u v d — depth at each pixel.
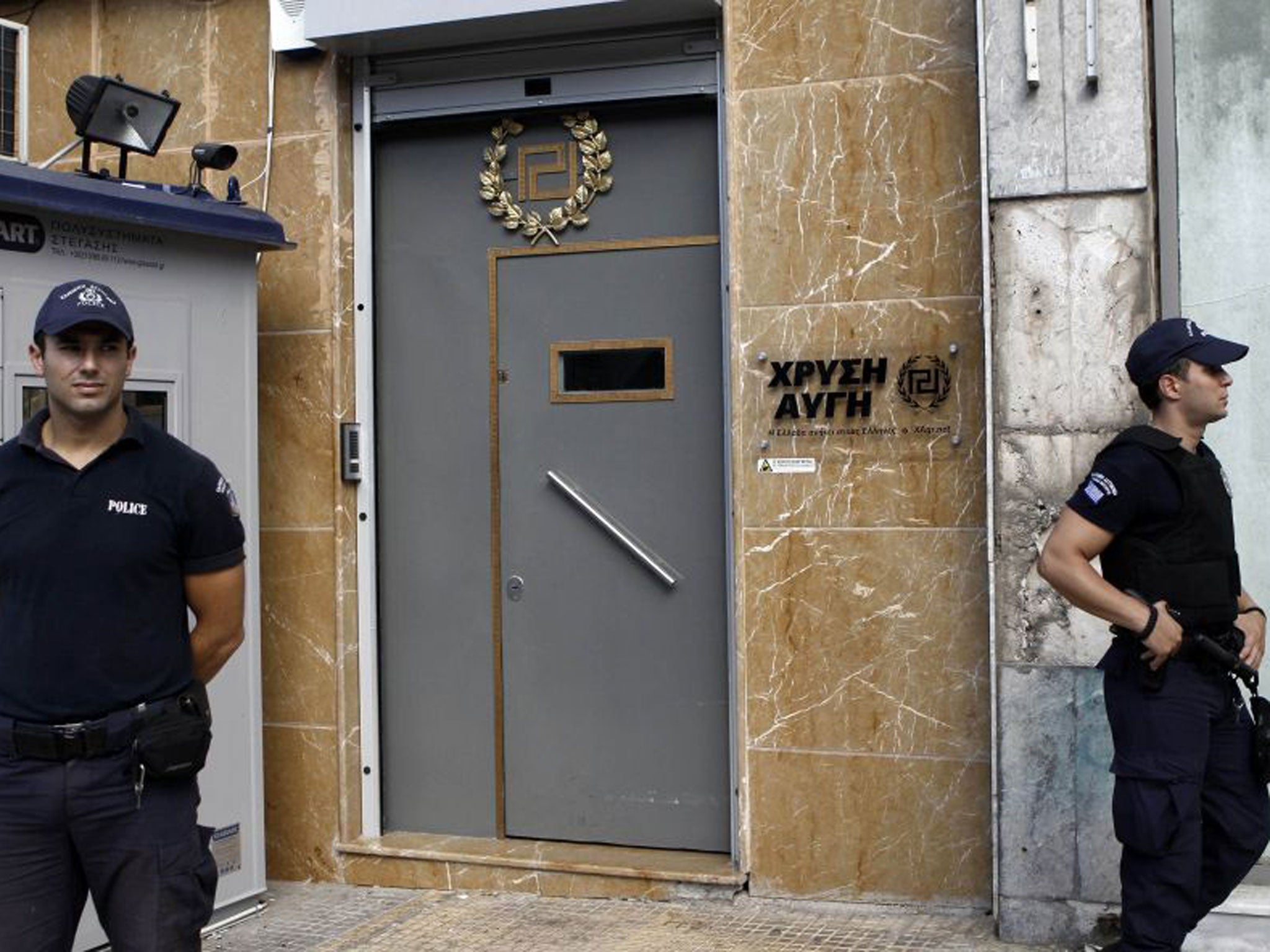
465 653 5.96
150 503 3.48
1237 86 4.80
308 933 5.26
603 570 5.77
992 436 4.83
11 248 4.59
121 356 3.48
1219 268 4.83
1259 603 4.85
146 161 6.16
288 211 5.96
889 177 5.17
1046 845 4.80
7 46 5.51
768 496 5.31
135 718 3.43
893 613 5.18
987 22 4.83
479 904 5.52
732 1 5.32
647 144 5.69
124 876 3.45
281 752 5.97
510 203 5.86
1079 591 3.83
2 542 3.40
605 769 5.77
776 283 5.29
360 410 5.94
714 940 5.00
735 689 5.44
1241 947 4.54
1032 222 4.80
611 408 5.74
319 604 5.92
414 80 5.88
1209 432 4.88
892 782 5.19
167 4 6.11
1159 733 3.81
